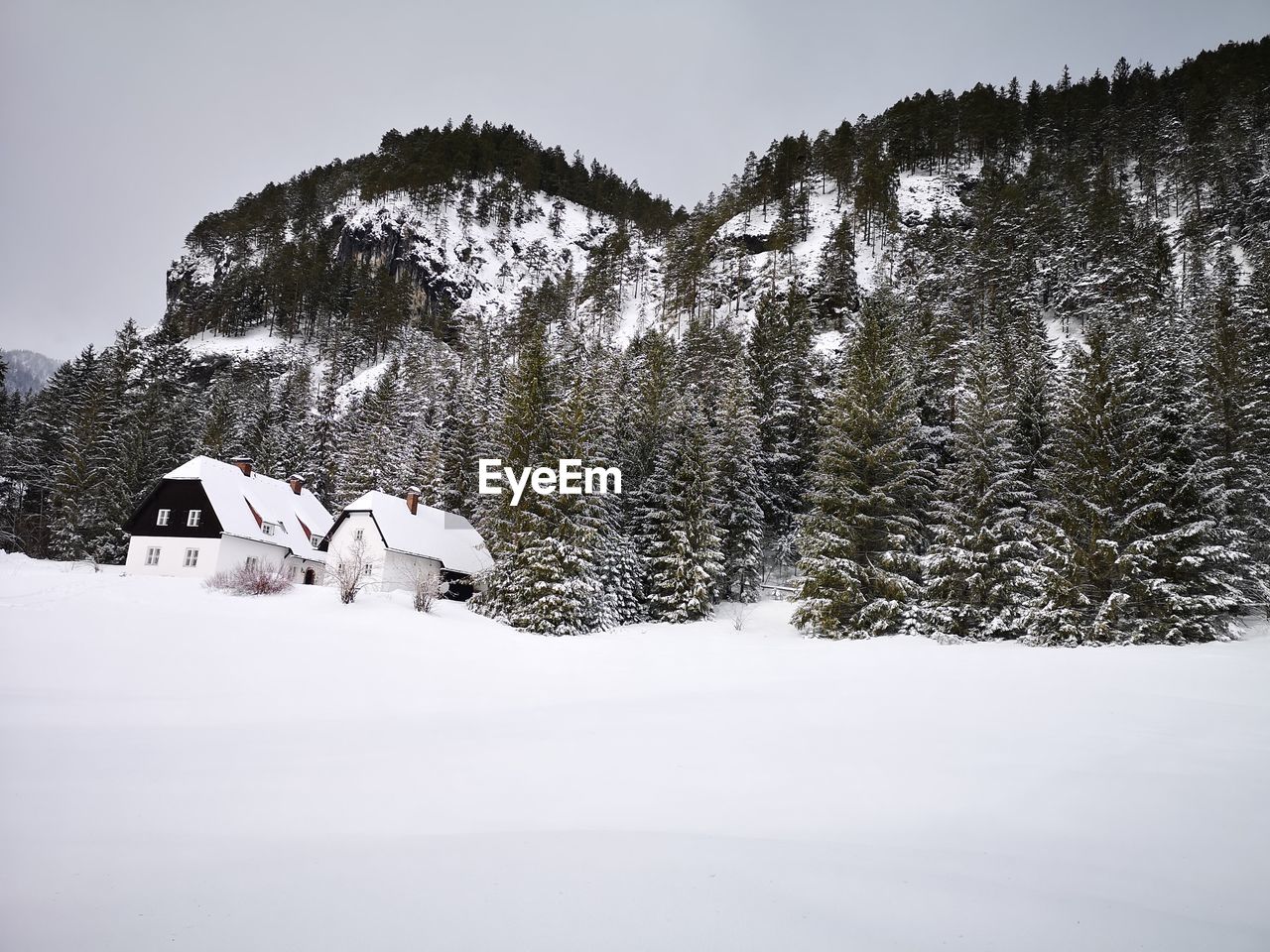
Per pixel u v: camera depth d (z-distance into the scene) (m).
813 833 7.38
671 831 7.33
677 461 41.22
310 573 46.88
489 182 179.50
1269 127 98.88
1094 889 5.97
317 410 79.00
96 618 22.81
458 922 4.98
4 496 61.16
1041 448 34.44
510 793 8.78
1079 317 74.62
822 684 19.03
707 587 38.38
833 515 34.97
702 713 14.77
